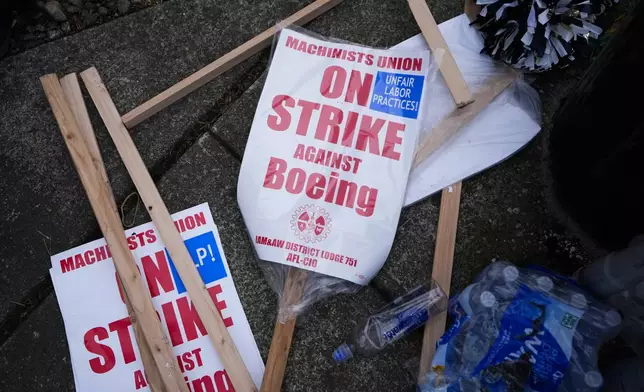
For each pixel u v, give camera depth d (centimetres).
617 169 104
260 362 121
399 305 122
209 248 126
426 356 118
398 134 128
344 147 127
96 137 131
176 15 139
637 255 103
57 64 137
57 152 133
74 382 122
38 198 131
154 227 127
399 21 137
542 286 114
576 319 107
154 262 125
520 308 110
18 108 135
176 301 124
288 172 126
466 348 113
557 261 125
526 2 119
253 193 125
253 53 135
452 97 129
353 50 132
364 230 124
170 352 117
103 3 140
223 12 139
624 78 96
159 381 117
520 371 114
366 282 123
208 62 137
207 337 122
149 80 136
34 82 136
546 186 128
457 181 127
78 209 130
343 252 123
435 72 130
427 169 128
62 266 126
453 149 129
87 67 137
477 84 130
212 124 133
